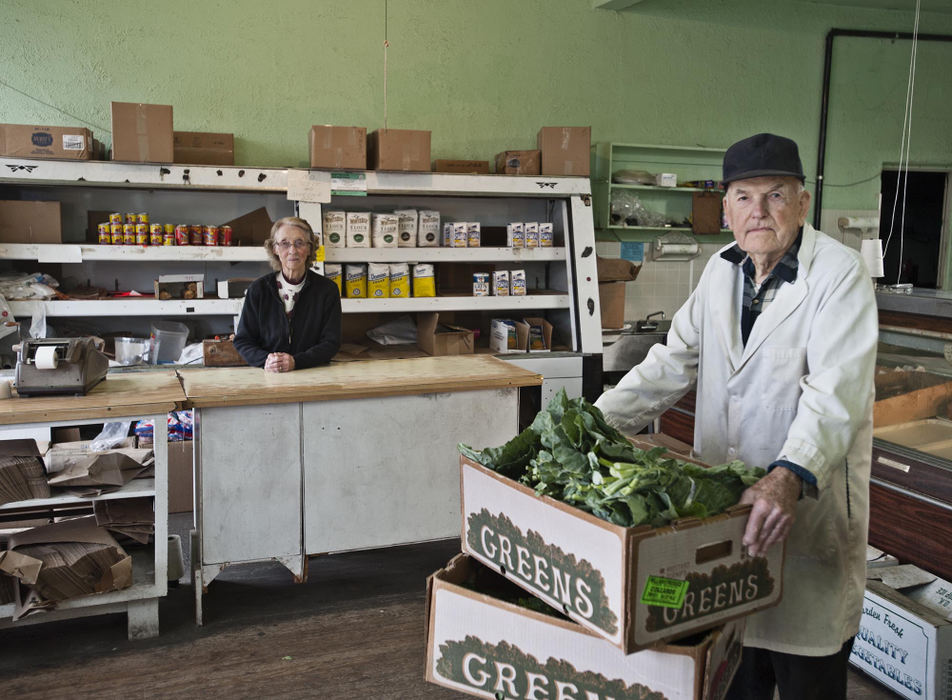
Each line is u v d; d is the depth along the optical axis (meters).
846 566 1.63
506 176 4.61
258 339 3.50
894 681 2.46
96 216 4.50
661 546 1.16
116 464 2.81
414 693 2.49
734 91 5.90
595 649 1.28
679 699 1.21
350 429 3.04
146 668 2.62
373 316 5.04
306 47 4.89
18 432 3.86
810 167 6.21
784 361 1.61
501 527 1.42
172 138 4.06
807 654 1.62
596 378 4.74
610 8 5.44
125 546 3.08
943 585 2.62
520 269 5.03
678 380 1.88
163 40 4.62
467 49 5.21
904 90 6.34
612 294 5.07
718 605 1.25
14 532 2.88
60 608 2.67
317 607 3.09
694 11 5.70
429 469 3.18
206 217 4.71
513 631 1.37
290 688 2.51
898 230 7.09
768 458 1.66
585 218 4.75
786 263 1.61
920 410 2.99
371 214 4.52
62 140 3.92
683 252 5.76
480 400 3.22
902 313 3.35
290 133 4.92
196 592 2.91
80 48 4.49
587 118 5.56
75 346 2.71
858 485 1.62
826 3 6.02
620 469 1.22
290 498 2.99
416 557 3.63
